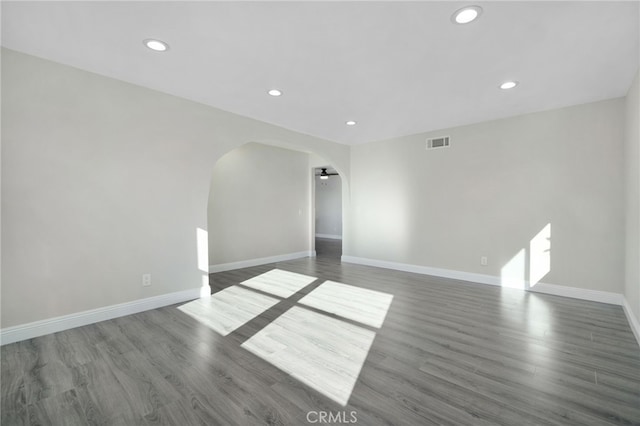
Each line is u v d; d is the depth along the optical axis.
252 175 6.09
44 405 1.80
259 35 2.30
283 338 2.70
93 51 2.57
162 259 3.51
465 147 4.78
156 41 2.40
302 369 2.19
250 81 3.15
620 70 2.86
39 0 1.90
